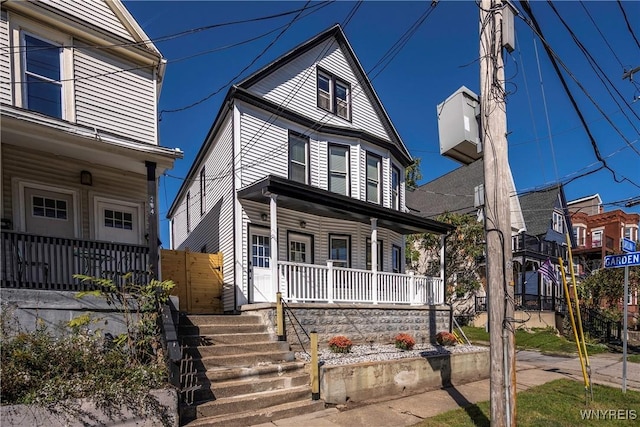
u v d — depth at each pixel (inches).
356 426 201.8
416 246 823.7
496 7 174.7
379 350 336.8
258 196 371.6
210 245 479.5
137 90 311.3
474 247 703.1
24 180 270.4
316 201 373.4
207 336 263.3
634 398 260.8
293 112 437.1
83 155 280.2
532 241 792.3
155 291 239.5
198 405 199.5
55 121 241.3
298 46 452.1
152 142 313.6
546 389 287.6
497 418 159.3
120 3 310.0
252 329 301.1
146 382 186.9
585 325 655.1
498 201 168.4
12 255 221.8
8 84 251.9
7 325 205.5
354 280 388.2
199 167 560.4
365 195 485.1
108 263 266.4
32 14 264.1
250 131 408.8
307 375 251.8
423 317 434.9
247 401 212.1
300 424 203.5
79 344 196.7
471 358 333.1
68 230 289.3
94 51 293.1
